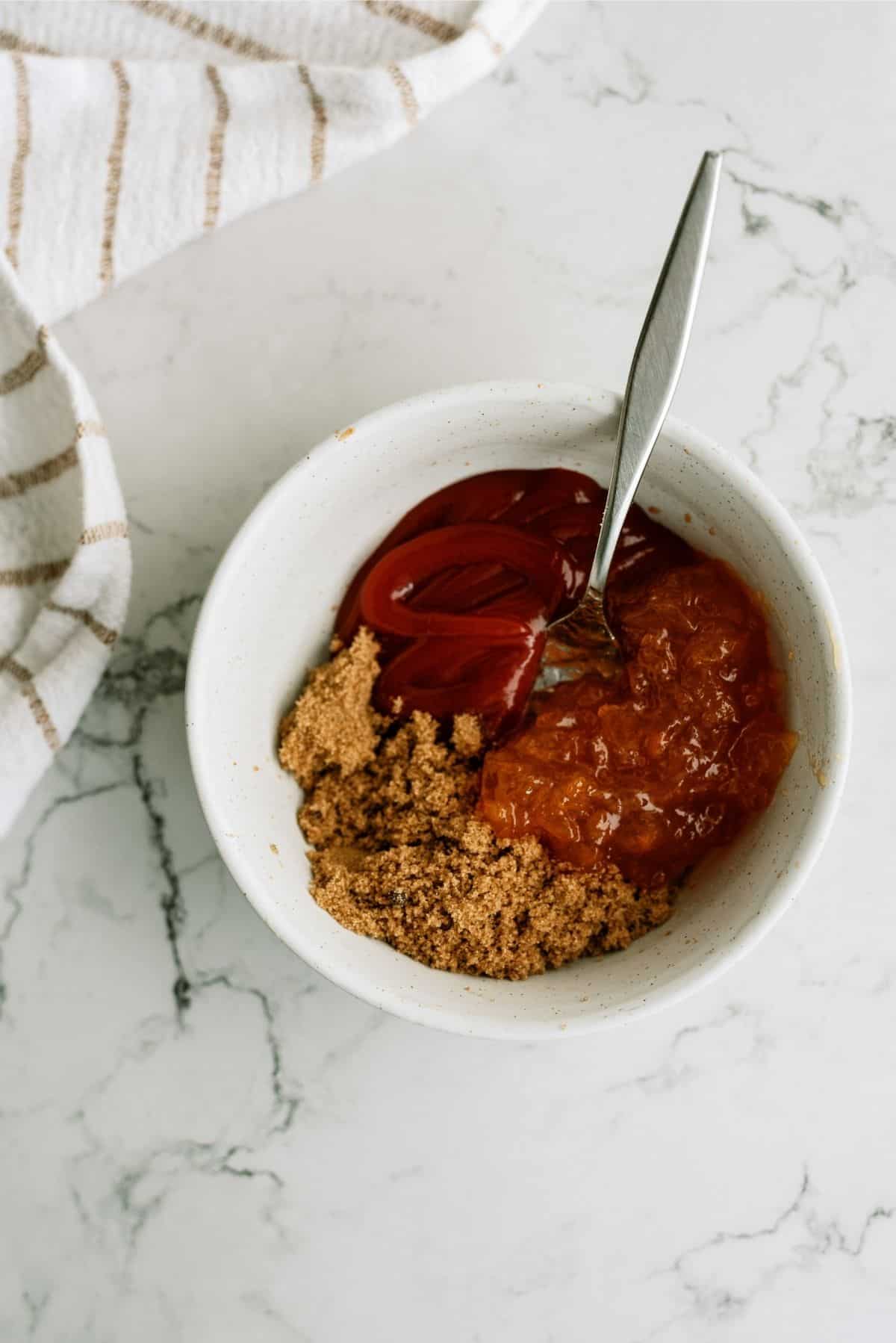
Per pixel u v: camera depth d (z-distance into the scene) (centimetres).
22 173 50
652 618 47
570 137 50
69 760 51
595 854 46
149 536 51
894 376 50
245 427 51
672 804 46
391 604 48
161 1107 51
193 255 51
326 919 46
